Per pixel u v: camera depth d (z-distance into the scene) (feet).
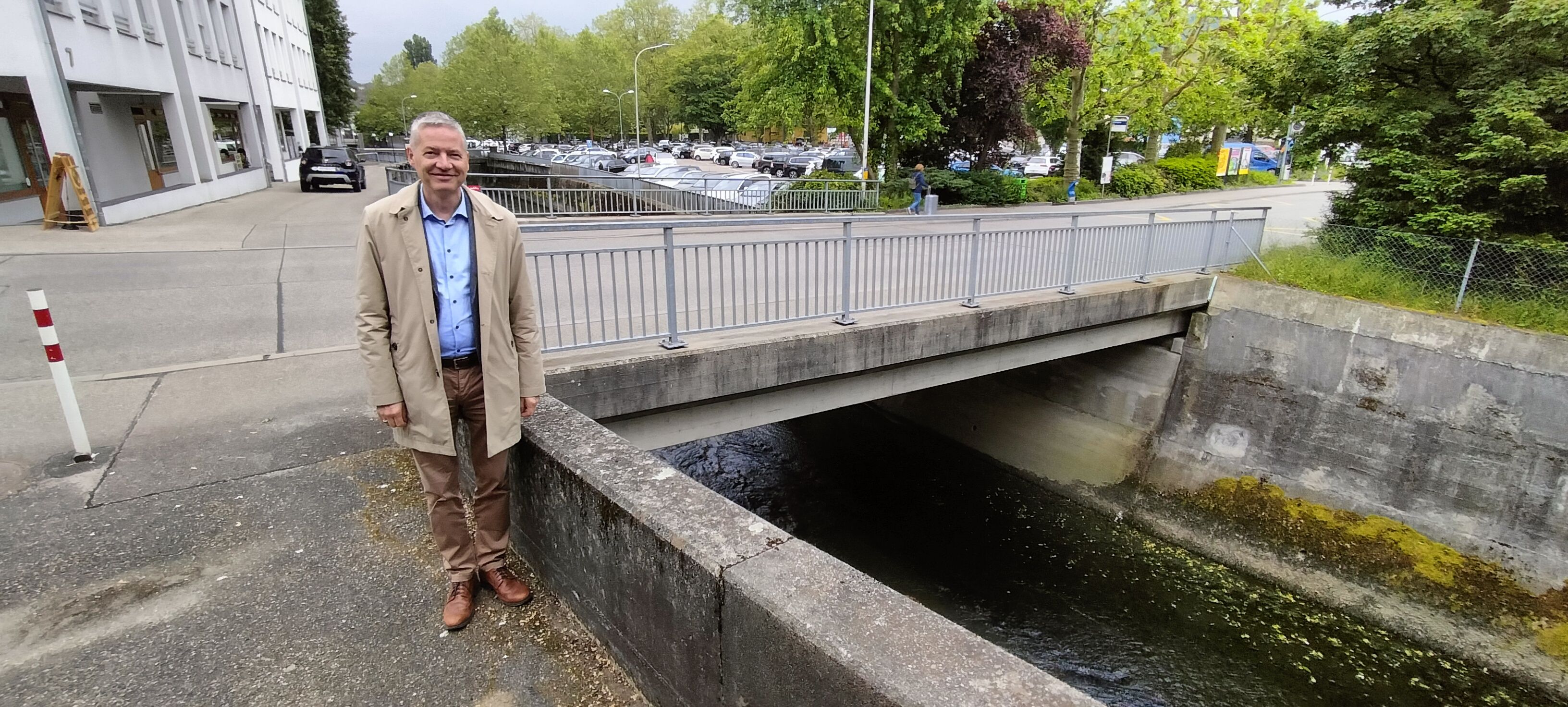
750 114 82.94
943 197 81.30
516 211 54.39
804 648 5.36
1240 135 158.81
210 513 11.14
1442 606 25.98
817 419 45.91
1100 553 31.91
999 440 40.34
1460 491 26.17
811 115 82.23
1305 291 30.04
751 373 19.40
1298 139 36.29
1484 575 25.48
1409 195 32.19
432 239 7.64
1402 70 32.65
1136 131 106.52
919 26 71.77
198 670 7.89
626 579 7.68
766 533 6.84
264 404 15.75
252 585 9.45
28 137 47.75
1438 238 29.89
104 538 10.34
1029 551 31.89
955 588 28.84
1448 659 25.21
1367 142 33.81
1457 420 26.21
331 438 14.05
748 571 6.15
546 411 10.12
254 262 33.83
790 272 33.99
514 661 8.30
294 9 128.77
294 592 9.32
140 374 17.52
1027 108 93.56
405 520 11.15
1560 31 27.50
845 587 5.92
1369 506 28.27
